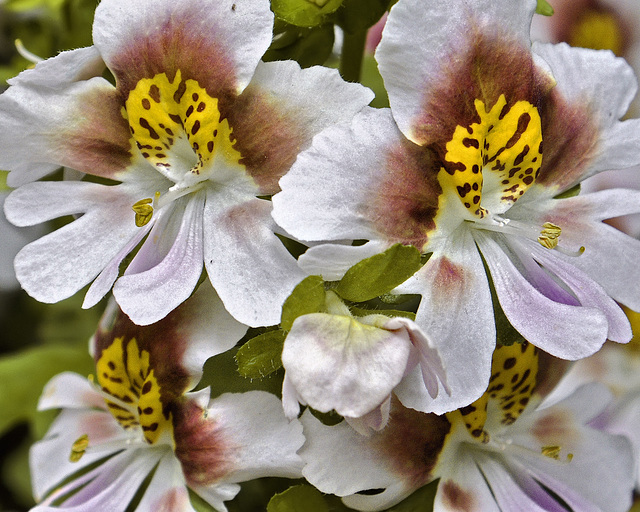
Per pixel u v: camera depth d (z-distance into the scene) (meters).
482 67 0.20
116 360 0.22
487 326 0.20
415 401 0.20
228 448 0.21
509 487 0.22
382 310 0.20
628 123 0.22
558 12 0.29
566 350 0.20
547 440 0.23
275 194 0.20
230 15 0.20
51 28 0.28
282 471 0.21
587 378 0.30
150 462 0.23
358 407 0.19
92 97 0.21
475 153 0.20
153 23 0.21
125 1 0.21
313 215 0.20
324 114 0.20
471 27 0.20
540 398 0.23
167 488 0.22
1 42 0.28
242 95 0.21
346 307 0.20
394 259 0.20
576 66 0.22
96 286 0.21
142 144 0.21
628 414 0.30
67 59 0.21
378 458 0.21
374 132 0.20
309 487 0.21
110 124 0.21
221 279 0.21
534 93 0.21
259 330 0.21
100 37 0.21
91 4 0.25
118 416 0.23
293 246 0.21
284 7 0.21
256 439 0.21
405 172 0.20
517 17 0.21
